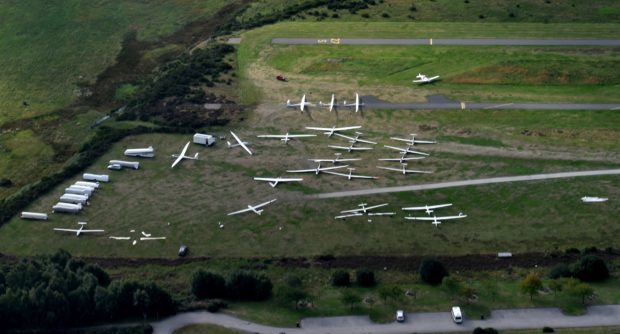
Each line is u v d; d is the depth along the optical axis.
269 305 195.75
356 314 191.88
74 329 189.25
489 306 192.50
